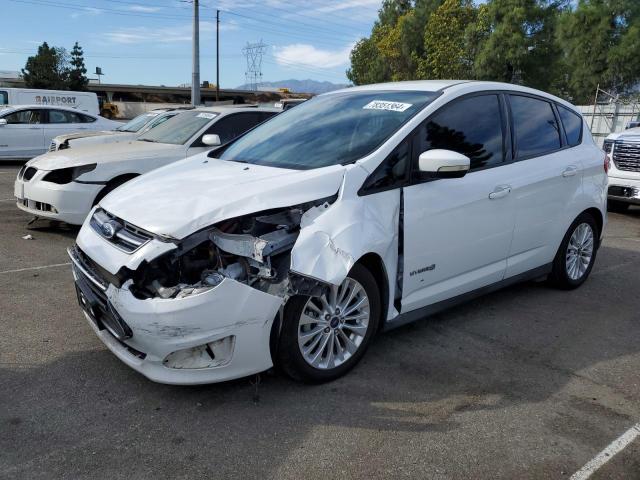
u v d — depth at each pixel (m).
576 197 5.05
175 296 2.92
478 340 4.20
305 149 3.92
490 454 2.84
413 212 3.66
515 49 27.69
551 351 4.06
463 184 3.99
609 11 30.33
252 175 3.55
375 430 3.00
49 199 6.56
